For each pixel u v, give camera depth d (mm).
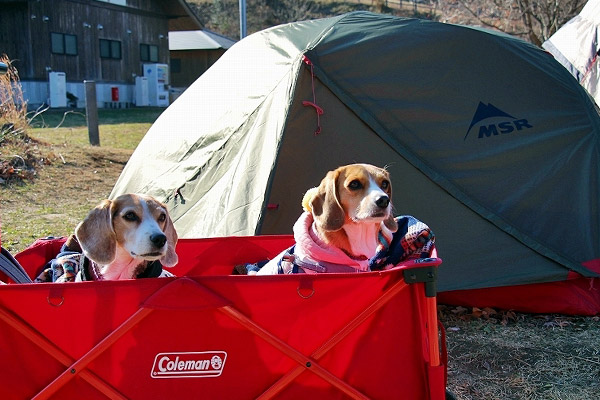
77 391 2709
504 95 5520
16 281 3217
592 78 10258
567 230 5219
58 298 2629
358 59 5332
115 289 2629
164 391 2705
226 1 57531
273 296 2668
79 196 9039
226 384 2717
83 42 27500
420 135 5309
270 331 2701
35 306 2639
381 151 5195
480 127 5387
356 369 2756
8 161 9750
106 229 3111
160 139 6582
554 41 11586
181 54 40156
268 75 5539
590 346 4484
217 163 5609
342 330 2709
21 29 25203
